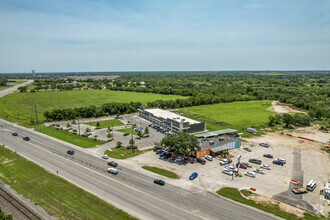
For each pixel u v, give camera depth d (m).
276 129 132.50
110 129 124.81
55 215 47.75
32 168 71.69
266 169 77.19
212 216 49.09
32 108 186.50
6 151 86.94
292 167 79.19
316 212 52.19
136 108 185.12
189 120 133.12
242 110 191.25
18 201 52.91
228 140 99.81
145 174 69.75
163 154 86.19
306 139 112.56
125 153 88.44
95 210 49.81
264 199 56.97
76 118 155.50
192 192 59.41
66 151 89.06
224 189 61.56
